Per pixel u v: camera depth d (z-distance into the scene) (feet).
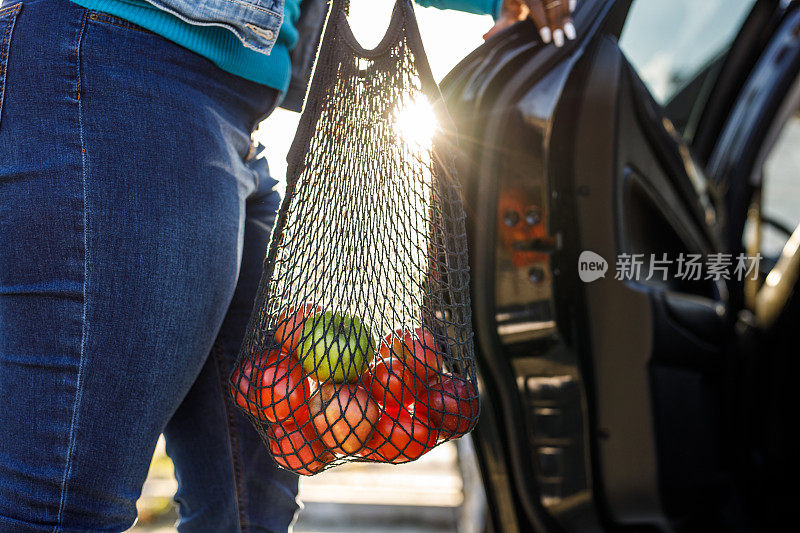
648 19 9.25
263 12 3.39
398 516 12.36
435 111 3.26
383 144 3.31
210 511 4.20
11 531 3.22
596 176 5.02
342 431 2.97
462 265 3.43
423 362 3.16
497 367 5.12
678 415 5.49
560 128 4.82
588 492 5.27
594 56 5.01
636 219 5.55
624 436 5.25
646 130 5.46
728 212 8.73
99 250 3.15
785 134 9.66
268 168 4.48
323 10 4.51
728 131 9.09
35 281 3.17
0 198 3.22
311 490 12.99
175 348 3.35
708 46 9.25
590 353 5.22
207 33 3.44
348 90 3.27
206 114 3.45
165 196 3.25
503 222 4.89
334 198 3.27
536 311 4.96
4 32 3.27
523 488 5.34
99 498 3.30
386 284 3.34
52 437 3.19
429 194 3.39
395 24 3.23
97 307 3.16
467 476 7.23
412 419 3.01
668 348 5.35
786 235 9.77
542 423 5.28
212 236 3.41
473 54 4.73
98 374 3.19
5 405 3.25
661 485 5.25
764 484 7.96
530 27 4.66
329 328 3.07
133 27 3.28
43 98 3.18
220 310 3.58
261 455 4.20
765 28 8.91
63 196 3.13
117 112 3.20
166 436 4.29
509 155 4.79
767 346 8.09
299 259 3.27
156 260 3.23
